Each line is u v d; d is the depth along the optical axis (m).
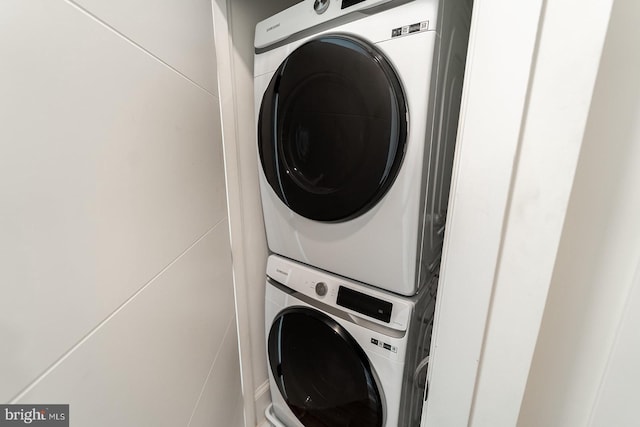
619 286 0.34
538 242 0.39
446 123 0.79
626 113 0.32
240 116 1.04
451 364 0.51
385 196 0.76
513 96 0.38
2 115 0.27
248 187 1.13
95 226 0.40
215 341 0.91
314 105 0.82
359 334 0.89
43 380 0.32
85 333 0.38
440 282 0.51
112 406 0.44
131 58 0.48
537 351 0.42
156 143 0.56
